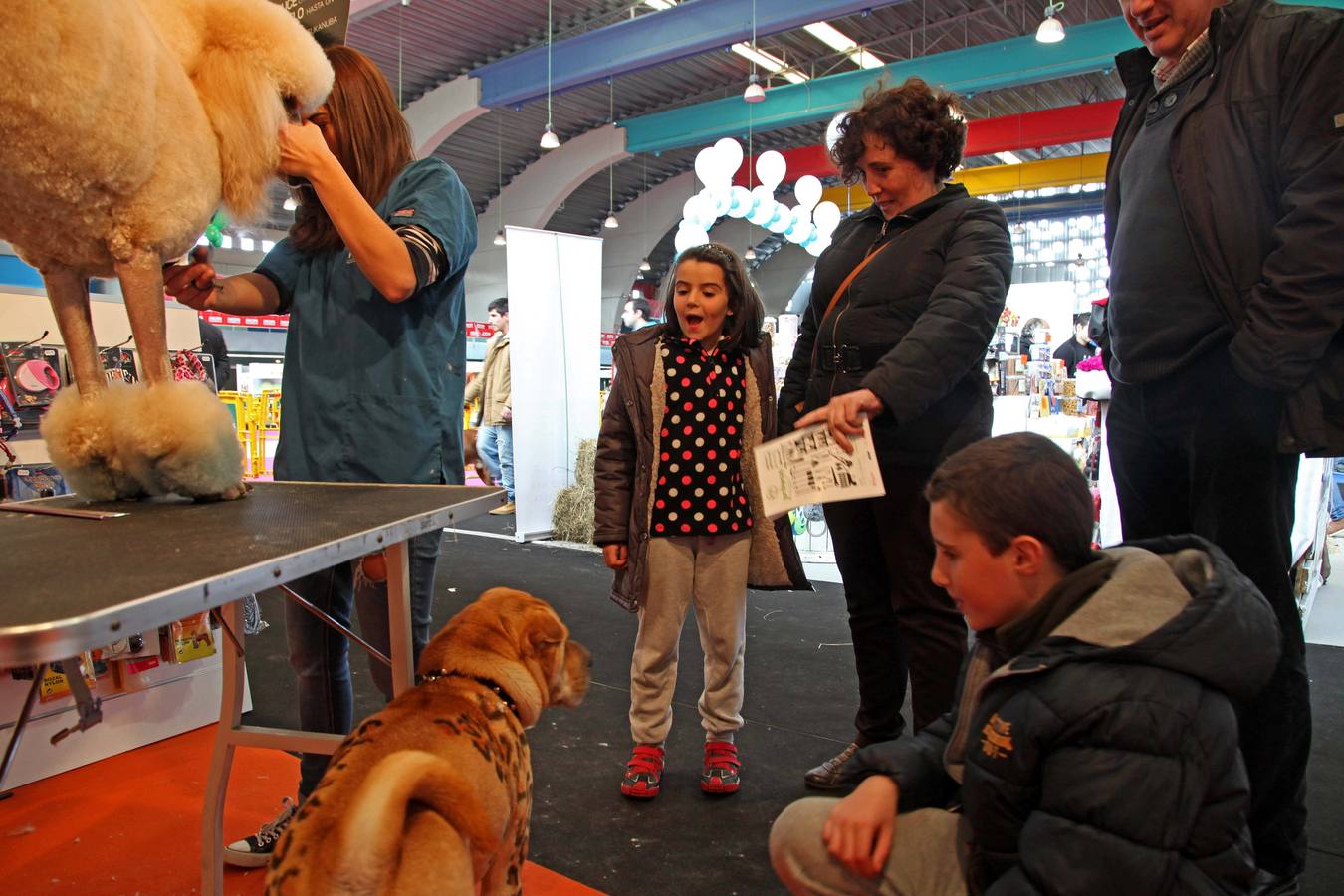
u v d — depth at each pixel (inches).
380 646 68.3
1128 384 66.1
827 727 110.6
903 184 80.2
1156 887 35.4
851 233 88.0
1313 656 134.9
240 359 470.3
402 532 46.5
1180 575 42.4
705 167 317.1
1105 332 79.3
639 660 92.4
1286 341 52.8
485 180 673.0
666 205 746.2
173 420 50.6
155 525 45.4
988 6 437.1
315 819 38.8
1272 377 53.7
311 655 69.8
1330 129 52.3
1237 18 57.4
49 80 39.3
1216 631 37.4
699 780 95.8
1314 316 52.1
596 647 145.4
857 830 45.3
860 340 79.6
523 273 241.9
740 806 89.4
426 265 61.1
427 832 38.6
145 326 49.5
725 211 330.0
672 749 104.3
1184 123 59.5
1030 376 235.9
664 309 95.3
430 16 424.8
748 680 128.6
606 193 749.9
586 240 255.0
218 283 64.2
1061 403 227.8
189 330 115.9
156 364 50.8
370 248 57.1
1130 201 64.4
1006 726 39.7
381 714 46.6
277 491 58.6
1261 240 56.4
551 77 437.7
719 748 93.7
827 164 593.6
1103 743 36.8
